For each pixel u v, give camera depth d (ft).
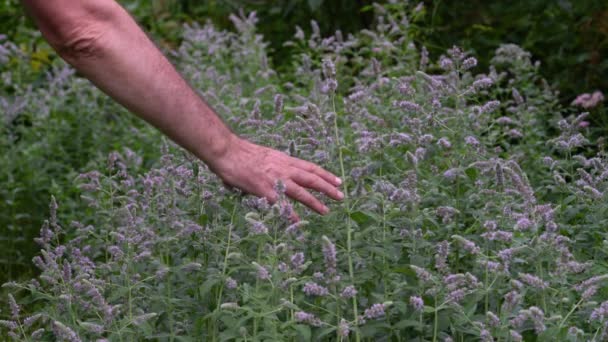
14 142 27.12
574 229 13.12
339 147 11.95
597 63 24.07
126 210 12.78
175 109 10.94
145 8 36.35
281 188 10.94
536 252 10.77
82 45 10.46
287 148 14.08
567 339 10.10
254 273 11.29
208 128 11.24
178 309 12.56
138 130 24.30
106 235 14.39
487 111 14.33
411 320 10.69
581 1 23.85
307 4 29.76
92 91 25.99
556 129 21.59
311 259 12.32
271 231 11.71
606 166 14.33
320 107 17.53
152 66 10.74
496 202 12.84
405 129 15.94
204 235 12.49
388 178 14.51
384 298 10.92
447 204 13.44
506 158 17.25
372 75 20.35
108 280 13.03
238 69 27.27
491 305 11.83
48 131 24.43
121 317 12.55
